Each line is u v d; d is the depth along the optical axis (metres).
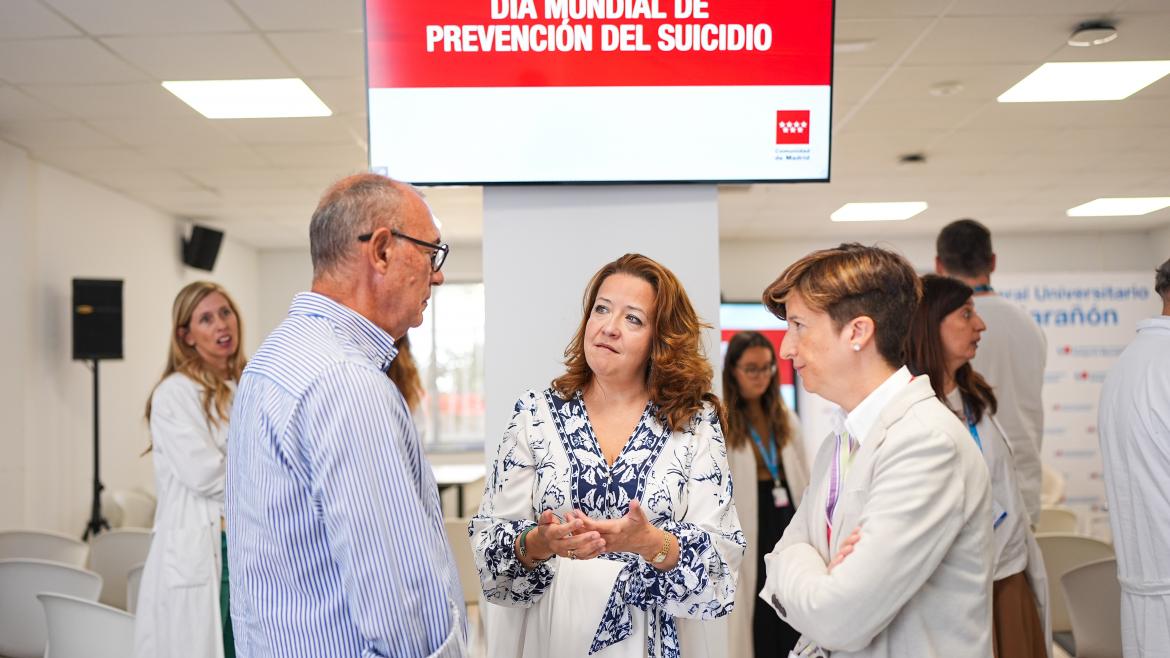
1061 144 6.16
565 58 2.32
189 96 4.84
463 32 2.30
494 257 2.39
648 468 1.76
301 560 1.25
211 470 2.77
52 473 6.07
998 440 2.35
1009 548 2.27
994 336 3.40
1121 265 10.12
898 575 1.33
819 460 1.65
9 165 5.66
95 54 4.20
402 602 1.21
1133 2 3.80
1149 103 5.23
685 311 1.87
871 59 4.45
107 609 2.55
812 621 1.38
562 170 2.32
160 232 7.93
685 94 2.33
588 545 1.53
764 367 3.63
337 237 1.37
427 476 1.41
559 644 1.70
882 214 8.77
